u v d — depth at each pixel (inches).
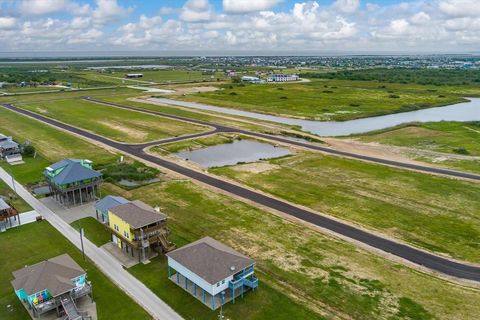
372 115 6417.3
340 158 3905.0
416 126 5378.9
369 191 3016.7
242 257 1814.7
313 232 2357.3
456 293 1791.3
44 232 2335.1
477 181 3243.1
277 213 2618.1
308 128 5423.2
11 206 2524.6
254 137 4781.0
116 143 4409.5
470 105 7667.3
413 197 2901.1
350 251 2144.4
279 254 2097.7
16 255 2075.5
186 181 3216.0
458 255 2119.8
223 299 1702.8
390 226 2445.9
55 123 5428.2
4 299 1716.3
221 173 3427.7
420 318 1612.9
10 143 3900.1
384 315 1627.7
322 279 1881.2
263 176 3358.8
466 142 4544.8
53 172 2797.7
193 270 1722.4
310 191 3014.3
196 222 2468.0
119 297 1732.3
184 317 1608.0
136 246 2007.9
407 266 2009.1
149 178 3275.1
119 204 2309.3
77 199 2832.2
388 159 3878.0
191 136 4776.1
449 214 2618.1
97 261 2026.3
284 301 1716.3
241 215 2581.2
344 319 1604.3
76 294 1675.7
